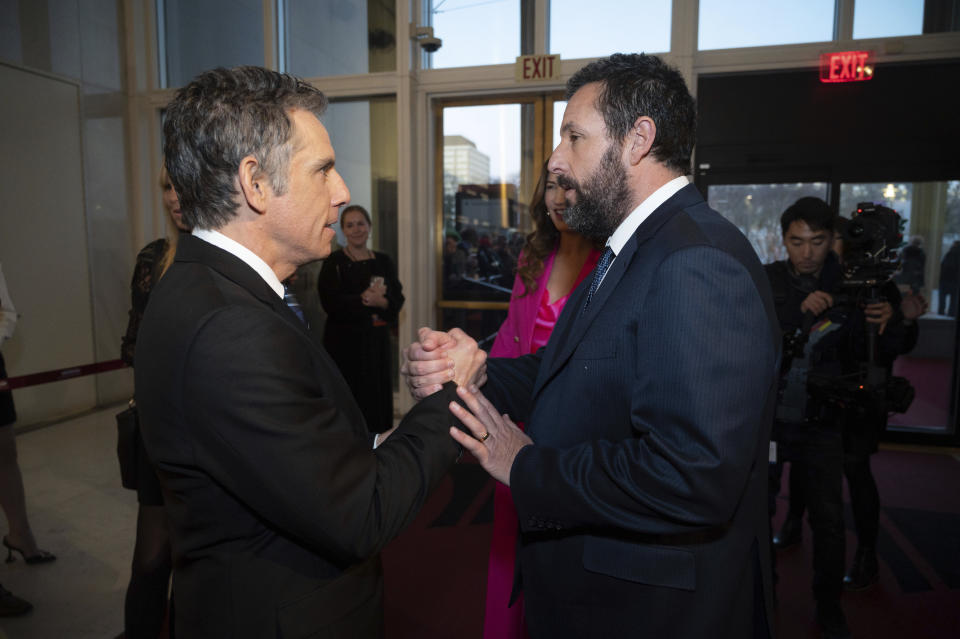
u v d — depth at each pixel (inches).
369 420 126.0
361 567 32.4
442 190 169.5
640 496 29.3
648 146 33.8
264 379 25.6
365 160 168.6
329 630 29.8
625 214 35.5
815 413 71.0
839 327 73.9
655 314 29.9
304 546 29.4
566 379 35.9
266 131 29.3
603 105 34.1
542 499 32.3
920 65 138.7
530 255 66.8
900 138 142.2
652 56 35.4
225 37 176.1
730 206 153.9
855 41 137.8
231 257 30.0
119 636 72.1
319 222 32.2
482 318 170.7
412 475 30.6
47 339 162.9
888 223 68.5
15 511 88.1
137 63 183.5
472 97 164.7
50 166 162.1
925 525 105.0
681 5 142.6
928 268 157.5
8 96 151.2
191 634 29.1
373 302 123.0
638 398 30.5
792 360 72.4
